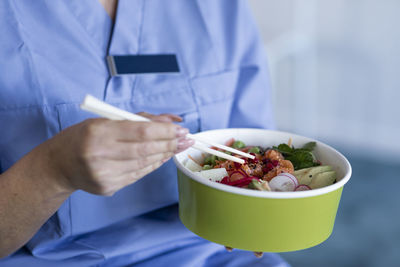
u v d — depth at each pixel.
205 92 0.78
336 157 0.59
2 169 0.62
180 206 0.57
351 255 1.52
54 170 0.45
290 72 2.47
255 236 0.49
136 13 0.71
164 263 0.70
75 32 0.65
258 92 0.86
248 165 0.58
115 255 0.67
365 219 1.73
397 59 2.20
